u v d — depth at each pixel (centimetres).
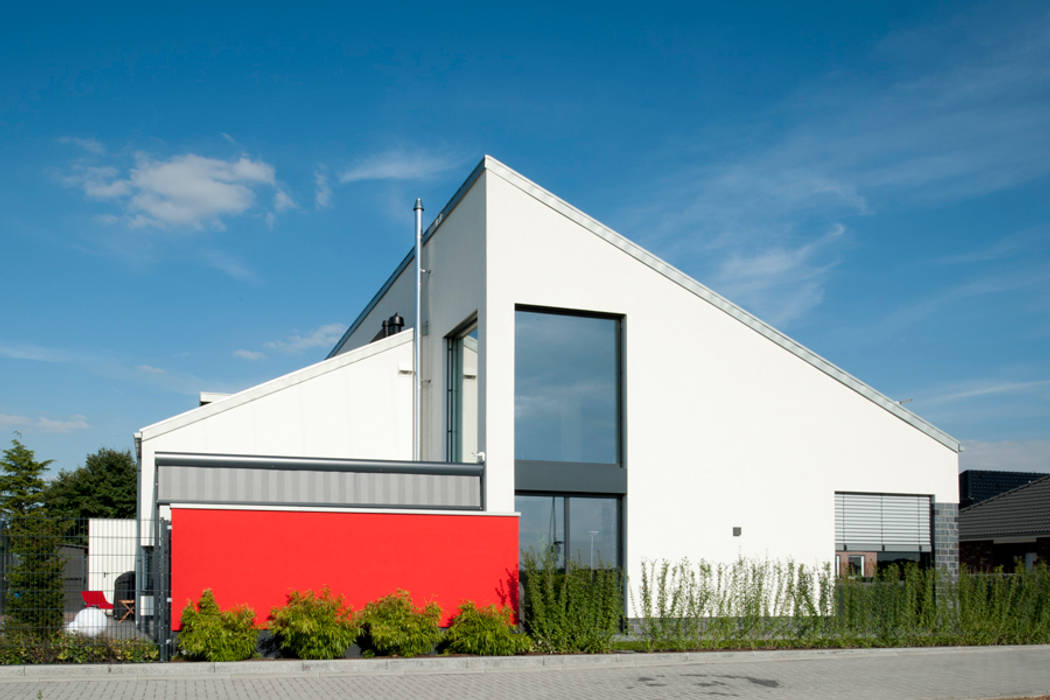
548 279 1527
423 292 1848
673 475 1572
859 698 991
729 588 1568
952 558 1775
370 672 1119
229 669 1084
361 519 1273
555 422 1522
